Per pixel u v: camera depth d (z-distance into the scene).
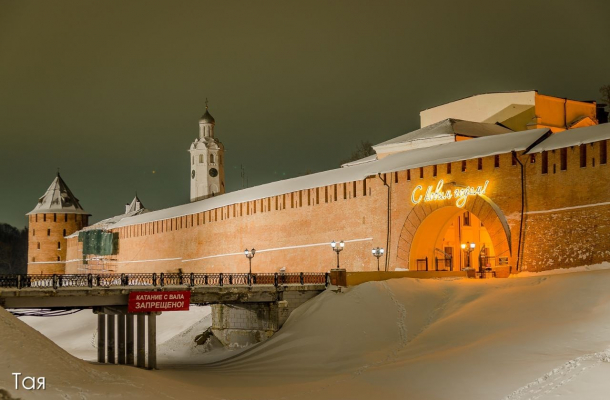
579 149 47.56
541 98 74.25
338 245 53.34
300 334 47.47
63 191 135.00
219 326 55.50
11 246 172.62
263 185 81.50
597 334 35.69
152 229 101.38
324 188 67.31
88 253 118.06
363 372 39.72
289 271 71.00
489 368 34.97
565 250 47.72
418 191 57.94
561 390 30.23
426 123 81.31
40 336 37.62
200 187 126.75
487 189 52.78
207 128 128.12
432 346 41.09
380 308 47.75
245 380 41.34
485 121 75.81
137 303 44.50
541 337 37.06
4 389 29.75
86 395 31.33
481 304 44.16
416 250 58.41
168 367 48.00
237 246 80.19
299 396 36.19
